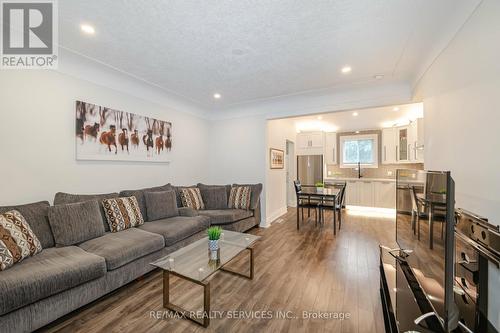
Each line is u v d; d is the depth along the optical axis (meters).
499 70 1.24
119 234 2.42
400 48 2.32
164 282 1.88
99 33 2.08
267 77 3.12
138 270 2.21
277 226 4.45
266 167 4.50
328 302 1.96
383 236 3.79
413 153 5.12
